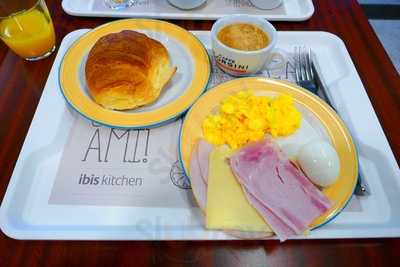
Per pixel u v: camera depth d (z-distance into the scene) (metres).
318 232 0.51
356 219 0.54
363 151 0.63
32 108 0.68
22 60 0.76
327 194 0.54
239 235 0.50
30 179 0.57
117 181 0.58
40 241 0.50
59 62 0.74
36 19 0.72
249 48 0.69
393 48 1.61
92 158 0.60
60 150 0.61
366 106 0.70
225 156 0.57
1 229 0.51
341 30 0.86
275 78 0.74
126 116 0.63
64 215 0.53
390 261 0.50
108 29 0.77
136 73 0.62
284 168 0.55
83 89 0.67
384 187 0.58
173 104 0.65
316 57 0.80
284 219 0.49
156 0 0.88
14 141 0.62
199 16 0.84
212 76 0.75
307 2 0.89
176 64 0.74
